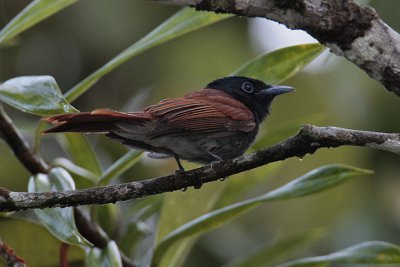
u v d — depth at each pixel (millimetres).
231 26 14031
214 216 8406
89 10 13383
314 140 6711
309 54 8633
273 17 6723
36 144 8492
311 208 13469
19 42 14141
